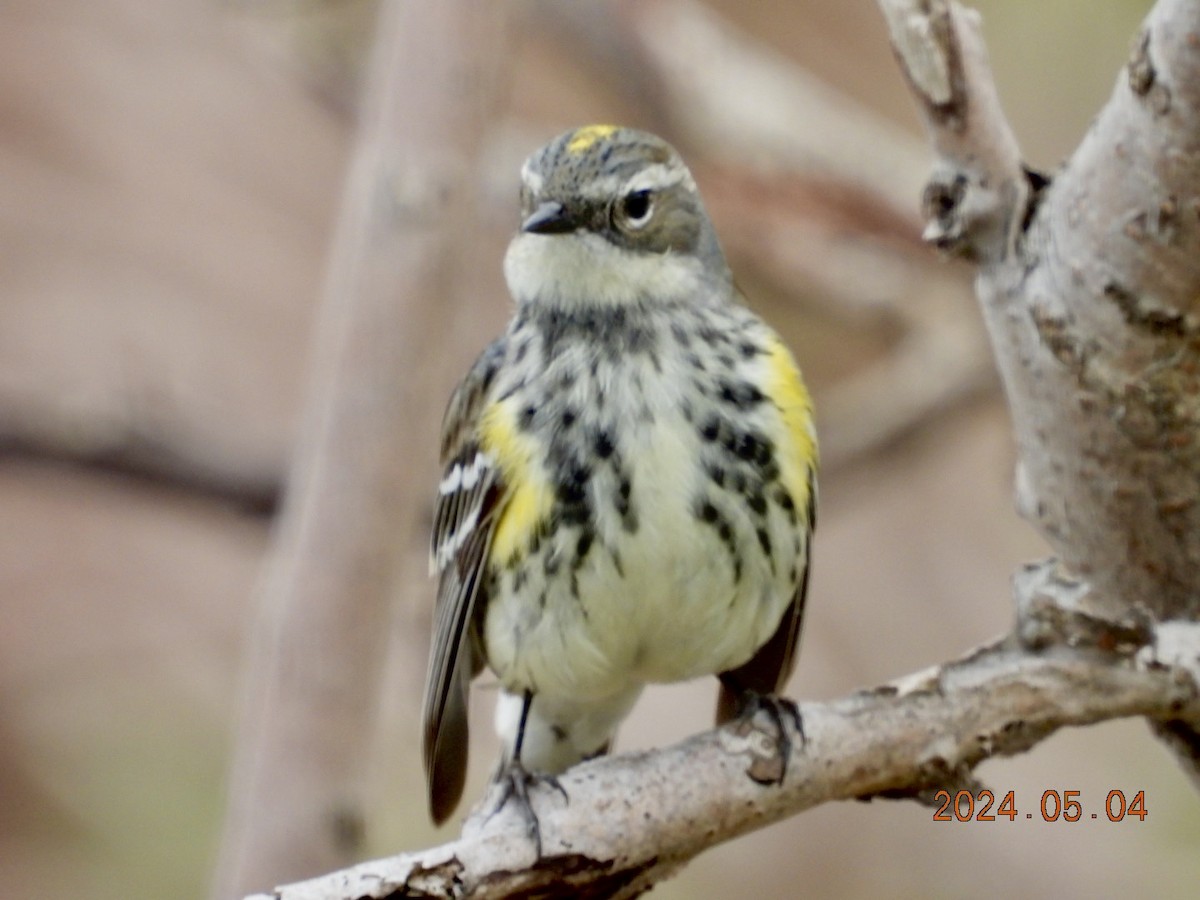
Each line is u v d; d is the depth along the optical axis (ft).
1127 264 22.67
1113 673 24.72
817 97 47.47
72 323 49.90
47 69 53.06
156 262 51.29
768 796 24.36
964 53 22.94
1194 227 21.98
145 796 46.65
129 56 53.52
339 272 31.58
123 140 52.80
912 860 45.93
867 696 24.90
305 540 31.19
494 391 28.71
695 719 45.47
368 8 45.78
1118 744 45.98
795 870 45.96
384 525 30.96
